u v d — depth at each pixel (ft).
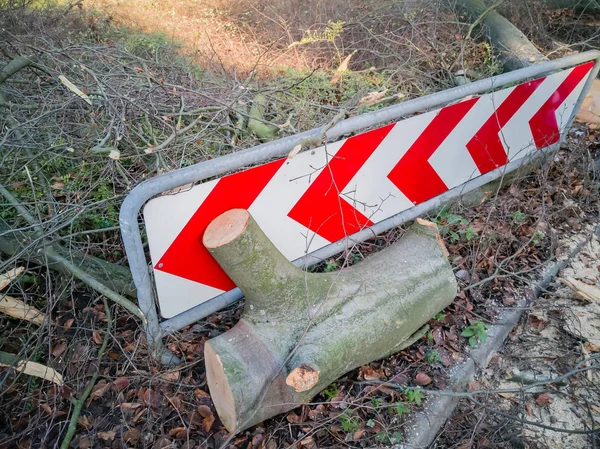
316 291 7.58
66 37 16.71
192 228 7.32
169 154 10.59
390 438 7.54
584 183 13.24
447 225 11.39
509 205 12.28
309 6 20.74
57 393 8.24
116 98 10.87
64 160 11.40
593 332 9.64
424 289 8.32
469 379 8.73
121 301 7.91
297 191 8.25
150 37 17.43
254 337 7.16
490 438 7.95
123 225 6.56
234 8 22.34
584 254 11.48
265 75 16.52
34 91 12.50
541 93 11.31
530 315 9.98
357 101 13.38
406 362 8.75
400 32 18.21
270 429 7.63
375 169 9.22
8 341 9.14
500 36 17.38
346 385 8.33
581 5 22.16
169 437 7.59
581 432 7.58
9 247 9.16
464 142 10.48
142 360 8.66
